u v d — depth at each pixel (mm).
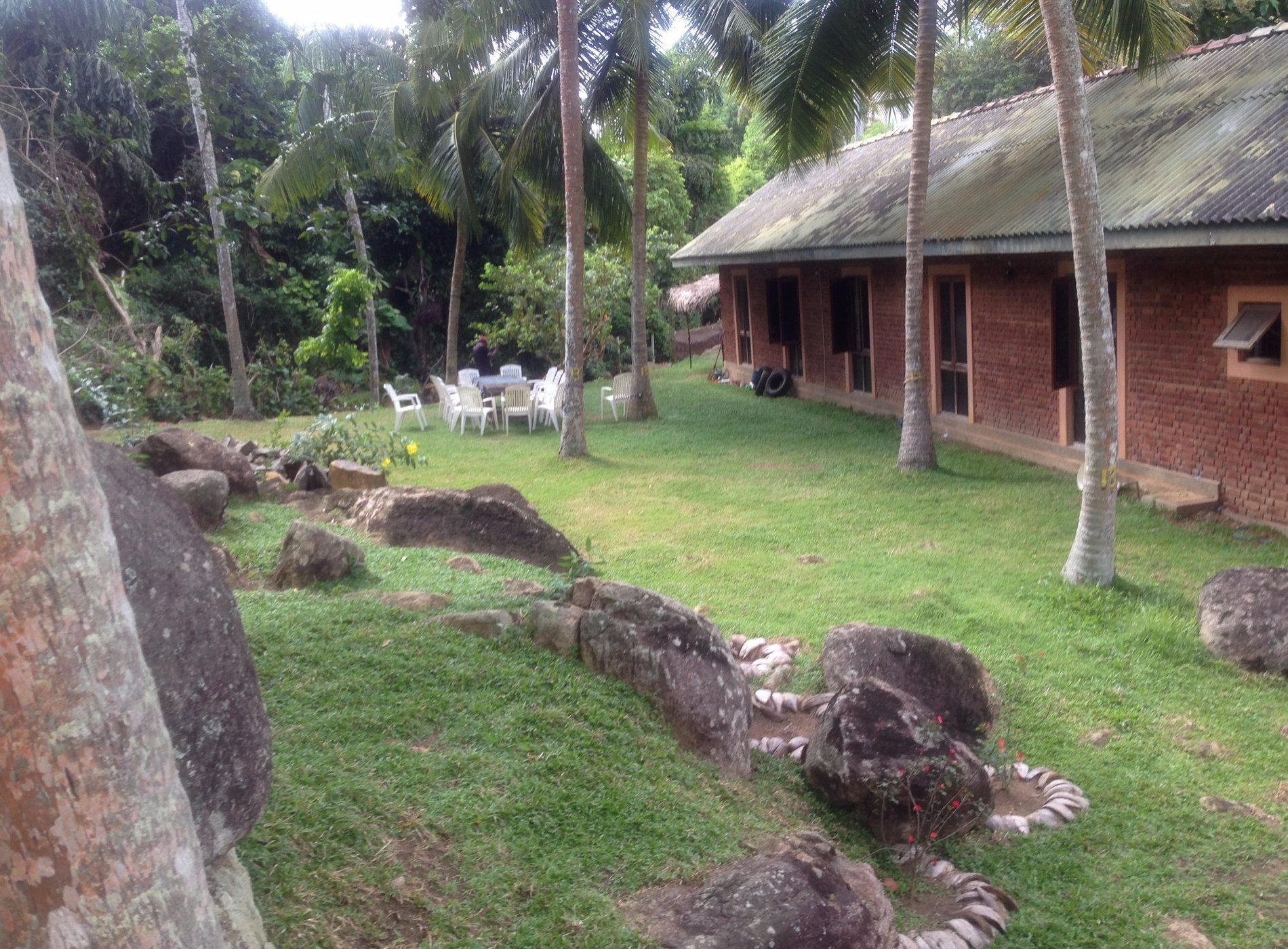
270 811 3578
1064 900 4570
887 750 4945
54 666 1718
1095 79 15195
